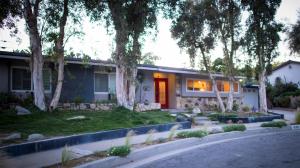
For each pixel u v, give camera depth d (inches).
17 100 597.9
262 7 802.2
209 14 792.3
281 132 565.6
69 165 257.0
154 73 921.5
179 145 397.1
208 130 503.5
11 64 634.2
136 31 586.2
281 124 608.1
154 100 874.1
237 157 311.6
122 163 294.5
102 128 452.8
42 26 580.7
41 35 576.7
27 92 645.9
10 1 483.2
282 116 815.1
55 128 429.4
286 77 1562.5
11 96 590.6
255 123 679.7
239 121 689.6
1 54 582.6
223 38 828.0
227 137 494.6
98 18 567.5
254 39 828.0
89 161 271.7
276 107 1375.5
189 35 788.6
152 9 594.9
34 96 572.4
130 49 587.2
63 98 697.0
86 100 733.3
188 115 693.9
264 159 297.9
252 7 812.0
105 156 292.7
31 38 559.8
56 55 584.4
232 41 832.9
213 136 468.1
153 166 279.4
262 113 820.6
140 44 598.9
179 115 682.8
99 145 355.3
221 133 492.1
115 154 295.9
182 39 797.9
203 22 793.6
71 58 676.1
